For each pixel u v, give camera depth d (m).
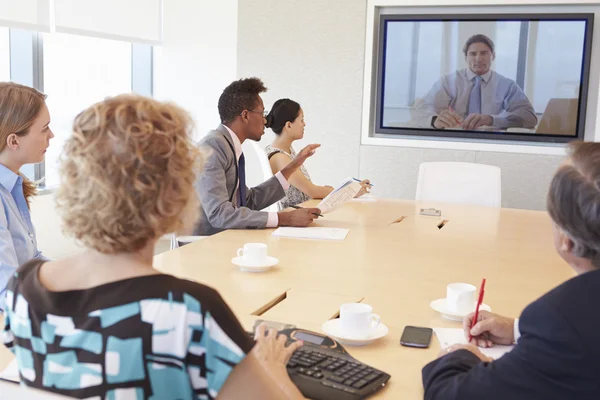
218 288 2.03
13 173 2.16
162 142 0.95
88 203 0.93
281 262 2.38
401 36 5.27
